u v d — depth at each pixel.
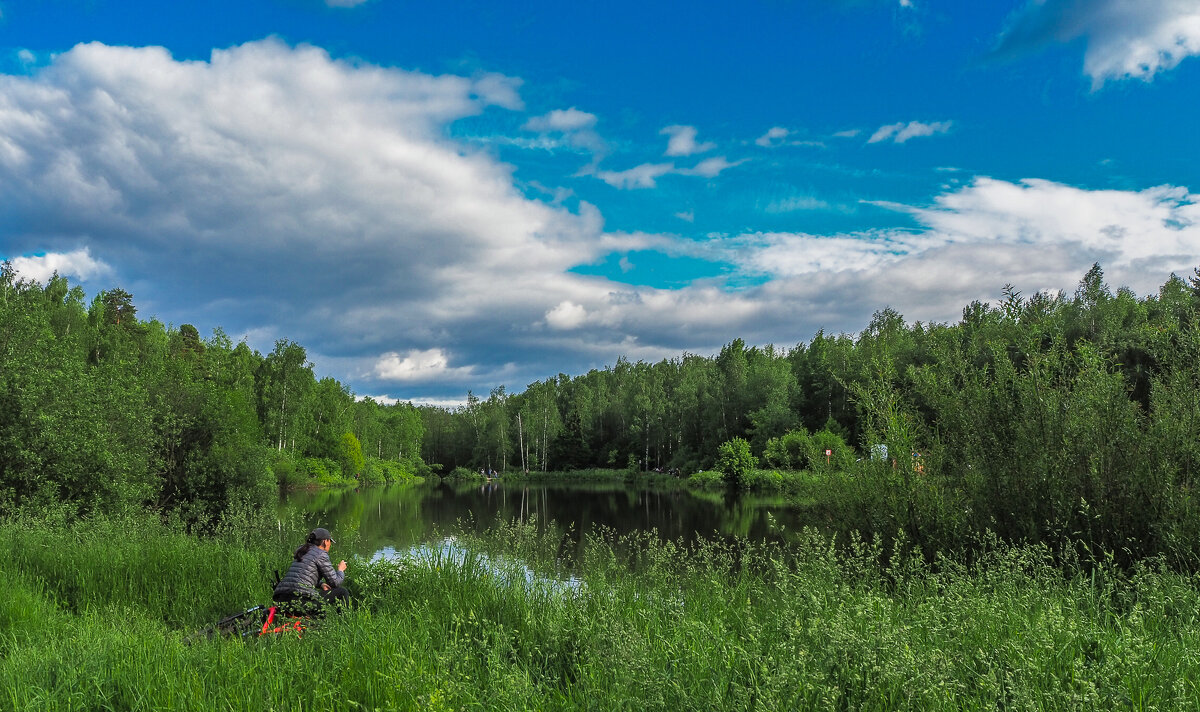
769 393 66.25
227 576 8.67
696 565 7.51
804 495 9.78
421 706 3.30
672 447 86.62
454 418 126.44
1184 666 3.35
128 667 4.17
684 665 3.61
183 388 27.73
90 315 59.38
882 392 9.05
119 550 9.21
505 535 8.93
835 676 3.25
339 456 71.50
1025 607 4.49
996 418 7.70
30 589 7.28
